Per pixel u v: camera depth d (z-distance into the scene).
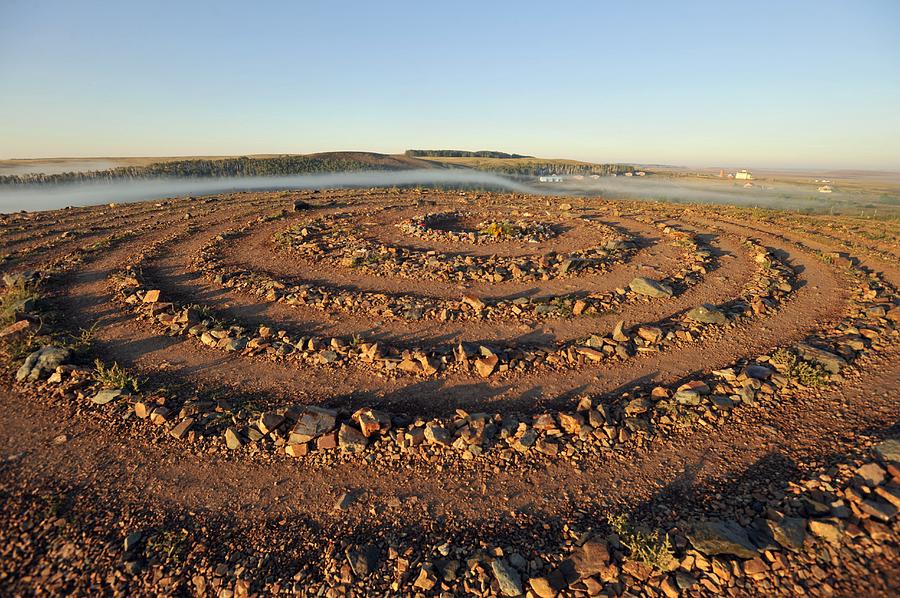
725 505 5.75
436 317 11.83
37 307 11.79
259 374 9.09
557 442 6.97
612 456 6.75
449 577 4.89
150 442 7.02
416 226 22.11
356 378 8.97
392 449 6.86
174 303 12.41
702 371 9.20
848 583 4.39
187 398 8.12
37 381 8.52
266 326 11.09
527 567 5.02
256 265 16.39
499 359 9.42
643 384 8.77
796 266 16.25
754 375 8.61
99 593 4.76
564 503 5.96
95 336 10.59
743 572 4.64
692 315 11.49
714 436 7.12
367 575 4.94
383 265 15.95
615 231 21.77
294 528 5.61
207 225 23.00
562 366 9.41
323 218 25.00
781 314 11.98
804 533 4.93
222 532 5.55
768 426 7.29
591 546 5.11
